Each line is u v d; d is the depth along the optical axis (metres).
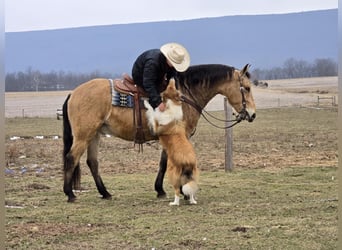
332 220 7.73
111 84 9.48
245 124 30.02
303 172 13.10
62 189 11.13
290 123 30.31
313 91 71.25
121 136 9.57
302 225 7.49
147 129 9.39
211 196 9.95
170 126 8.98
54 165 15.15
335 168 13.66
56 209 8.99
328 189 10.55
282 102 53.22
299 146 19.12
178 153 8.89
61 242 6.95
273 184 11.36
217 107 47.00
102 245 6.80
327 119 32.59
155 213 8.57
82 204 9.44
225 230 7.35
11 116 42.72
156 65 9.13
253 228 7.41
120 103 9.35
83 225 7.82
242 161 15.56
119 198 10.02
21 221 8.07
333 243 6.63
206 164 15.12
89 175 13.42
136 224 7.82
